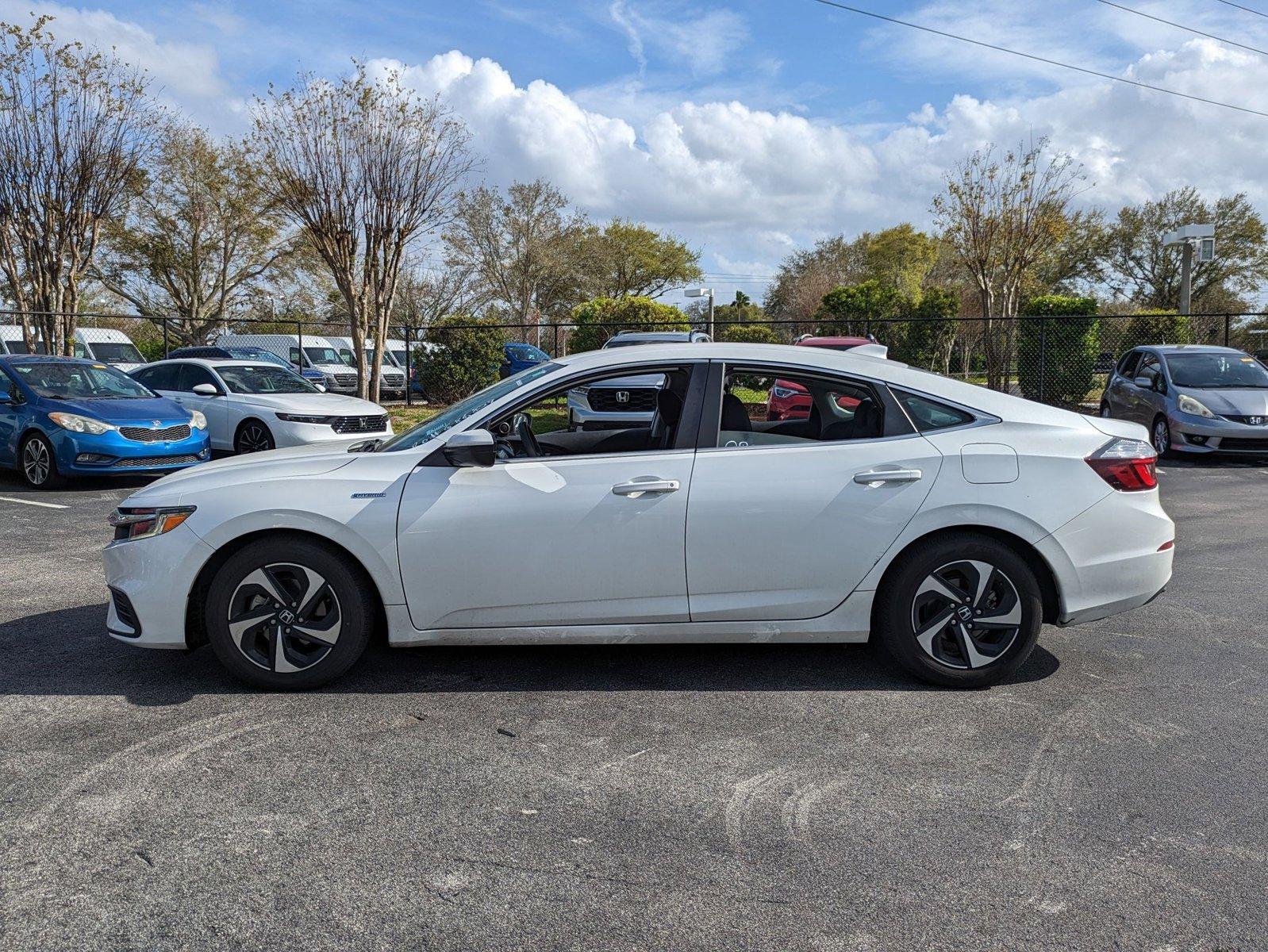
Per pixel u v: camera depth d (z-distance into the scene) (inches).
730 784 132.1
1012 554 164.4
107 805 125.2
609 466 165.0
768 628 166.4
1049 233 886.4
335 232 707.4
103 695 166.1
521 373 183.5
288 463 171.6
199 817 122.1
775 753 142.3
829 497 162.7
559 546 162.9
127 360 982.4
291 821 121.1
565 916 100.5
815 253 2541.8
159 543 164.7
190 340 1330.0
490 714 157.6
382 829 119.3
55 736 148.0
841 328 1196.5
